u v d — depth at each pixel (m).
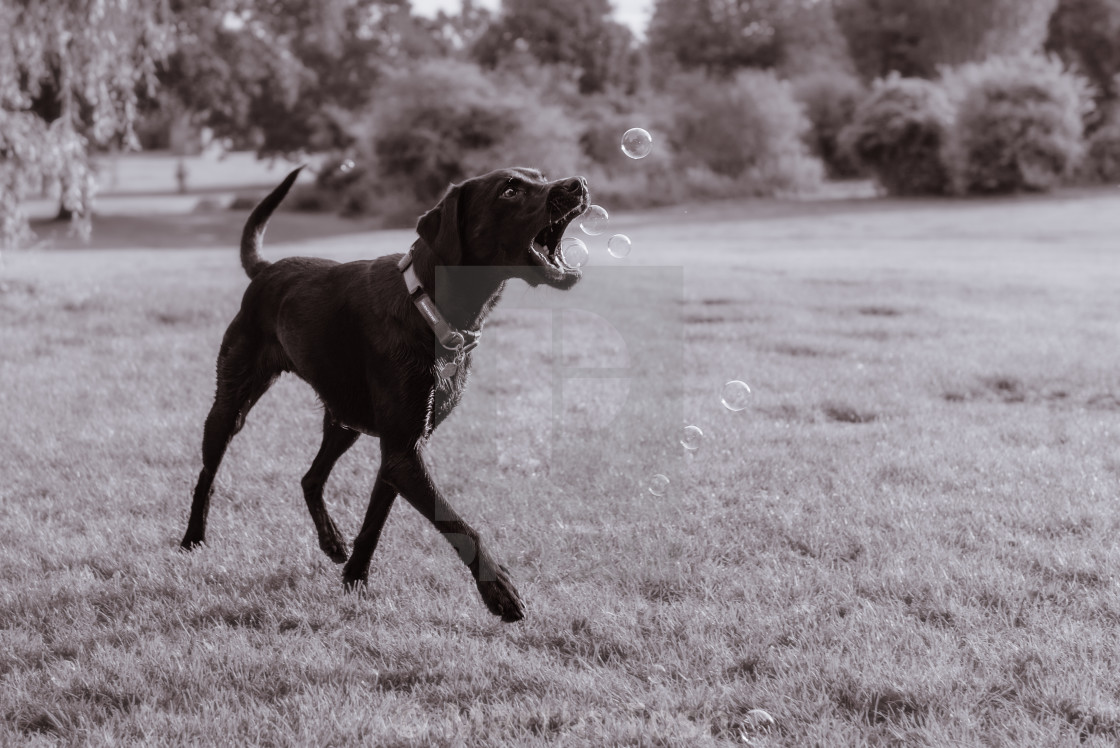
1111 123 37.78
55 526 4.29
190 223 34.25
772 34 58.75
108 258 18.30
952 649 3.05
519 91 32.34
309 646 3.14
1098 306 10.57
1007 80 32.56
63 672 2.99
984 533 4.07
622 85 53.19
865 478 4.81
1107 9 46.62
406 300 3.24
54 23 10.12
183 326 9.19
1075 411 6.29
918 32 47.97
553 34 51.25
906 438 5.60
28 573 3.79
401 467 3.22
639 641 3.14
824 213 29.47
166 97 34.97
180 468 5.08
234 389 3.92
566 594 3.52
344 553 3.88
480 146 30.52
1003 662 2.97
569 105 39.25
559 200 3.06
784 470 4.95
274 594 3.58
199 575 3.75
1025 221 24.94
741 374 7.29
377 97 32.34
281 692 2.91
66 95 10.57
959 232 22.75
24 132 10.30
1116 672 2.90
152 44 10.81
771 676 2.96
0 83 10.20
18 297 10.59
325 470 3.94
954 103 34.16
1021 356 7.92
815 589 3.56
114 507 4.51
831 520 4.21
